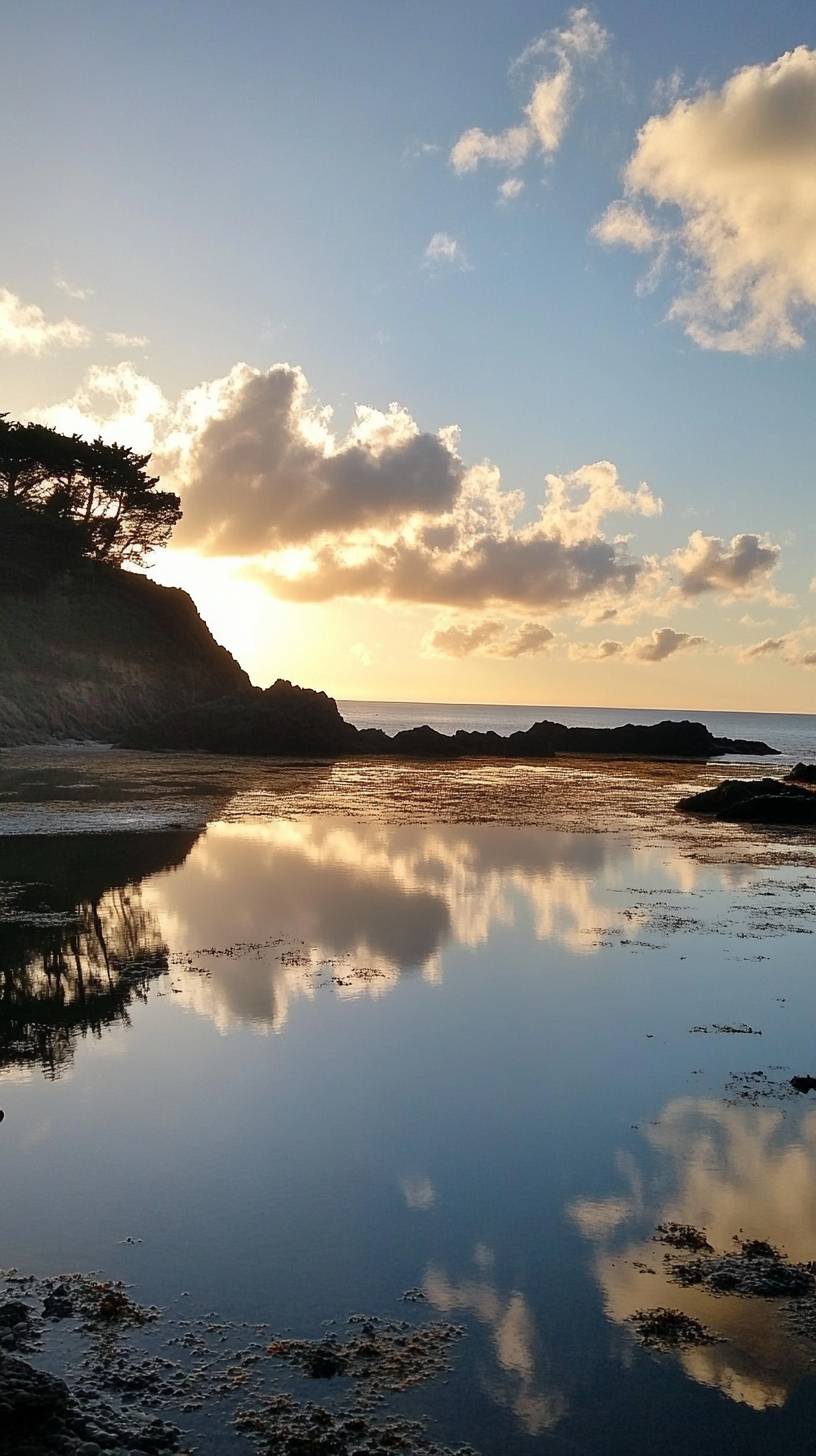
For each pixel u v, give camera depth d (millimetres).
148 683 78062
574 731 86875
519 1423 5258
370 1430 5172
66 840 25188
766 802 33781
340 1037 11086
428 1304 6289
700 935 16312
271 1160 8188
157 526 90062
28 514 79938
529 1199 7625
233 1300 6305
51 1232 7066
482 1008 12219
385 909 17609
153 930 15742
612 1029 11562
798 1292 6430
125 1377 5543
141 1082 9742
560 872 21969
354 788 43281
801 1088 9867
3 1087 9586
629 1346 5895
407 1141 8570
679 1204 7578
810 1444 5141
